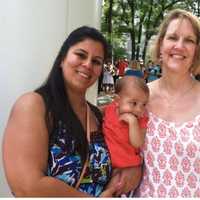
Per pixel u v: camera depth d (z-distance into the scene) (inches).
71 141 90.2
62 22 141.0
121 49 863.1
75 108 97.4
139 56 908.0
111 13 811.4
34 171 82.7
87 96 161.6
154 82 116.6
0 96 134.9
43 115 87.0
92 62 93.7
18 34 134.3
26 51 135.5
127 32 904.3
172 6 873.5
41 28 136.8
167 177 104.5
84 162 91.7
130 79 107.4
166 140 105.3
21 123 85.0
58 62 94.0
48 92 91.0
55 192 83.7
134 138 102.5
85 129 98.5
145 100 106.7
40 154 84.8
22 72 135.6
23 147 83.4
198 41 112.2
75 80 93.0
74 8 148.2
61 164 88.7
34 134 84.4
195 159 103.0
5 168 85.2
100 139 100.6
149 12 885.8
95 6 166.7
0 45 133.9
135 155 103.9
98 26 178.9
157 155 105.6
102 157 97.7
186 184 103.3
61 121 89.9
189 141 103.7
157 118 108.1
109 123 103.9
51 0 137.7
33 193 82.0
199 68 113.7
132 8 887.7
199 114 107.2
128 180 102.3
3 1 132.6
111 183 99.4
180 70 109.8
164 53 113.0
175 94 111.3
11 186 84.9
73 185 90.3
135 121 103.3
